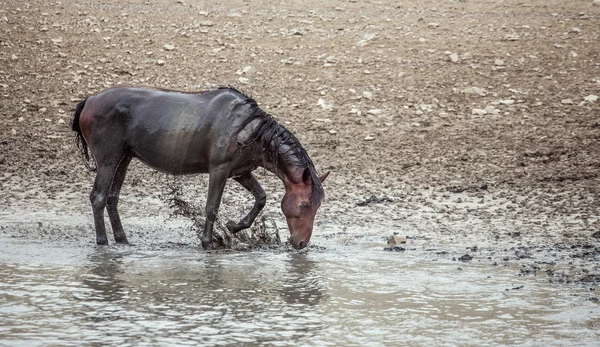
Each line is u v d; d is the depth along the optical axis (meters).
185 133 26.59
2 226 29.44
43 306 19.50
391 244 27.42
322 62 52.47
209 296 20.66
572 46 54.06
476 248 26.58
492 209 32.38
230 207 32.44
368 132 43.16
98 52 53.66
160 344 16.89
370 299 20.56
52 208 32.59
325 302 20.25
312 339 17.39
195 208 30.77
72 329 17.78
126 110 27.20
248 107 26.58
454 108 46.09
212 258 25.34
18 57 52.38
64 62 52.19
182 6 62.47
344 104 46.75
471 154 39.81
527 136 41.88
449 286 21.84
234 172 26.92
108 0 63.41
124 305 19.70
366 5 63.31
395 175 37.31
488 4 63.06
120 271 23.23
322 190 26.17
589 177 36.19
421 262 24.70
